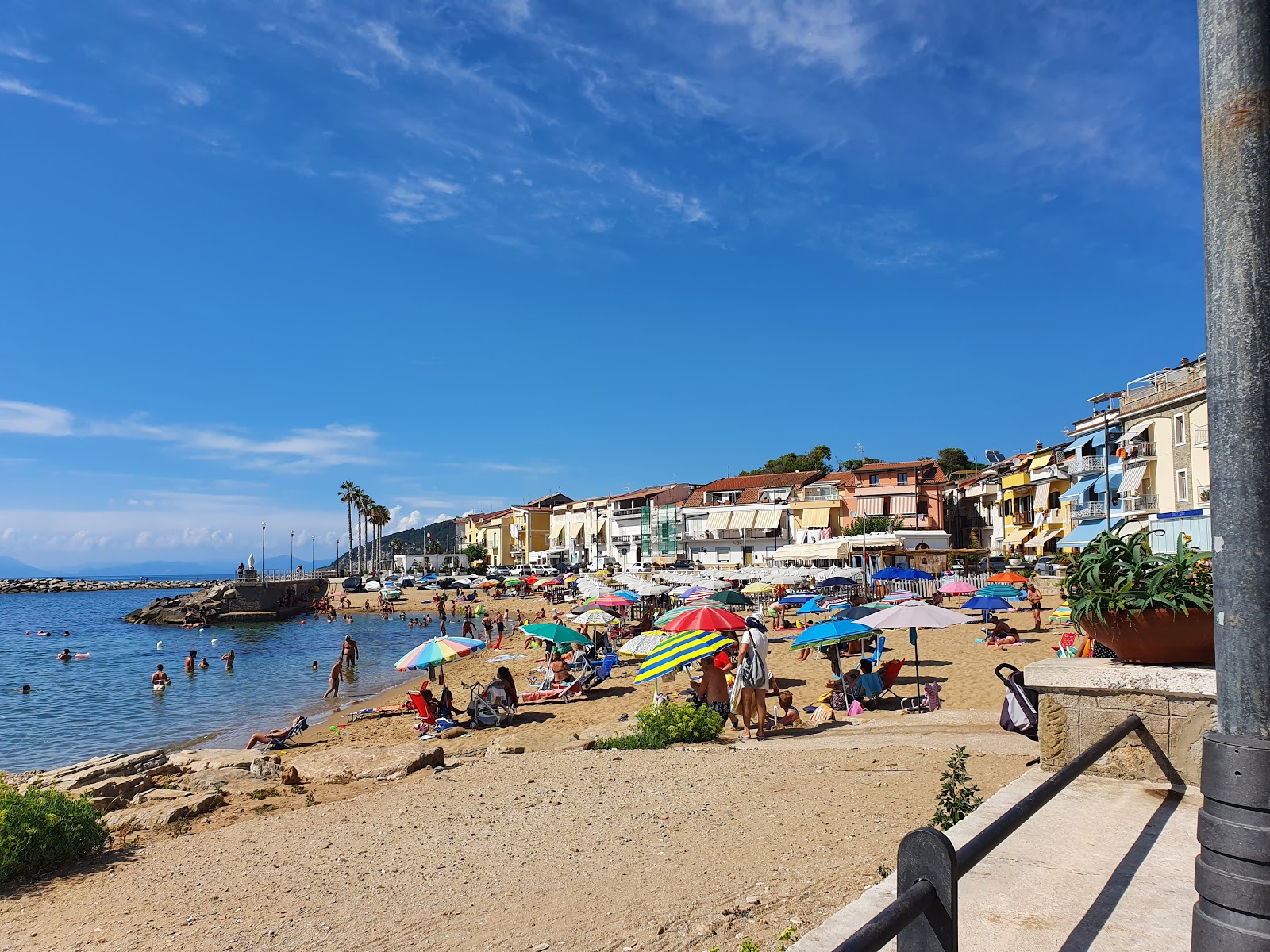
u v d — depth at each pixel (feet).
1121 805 14.34
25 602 412.77
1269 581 7.58
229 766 49.90
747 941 14.92
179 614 241.35
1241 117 7.77
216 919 21.24
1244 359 7.72
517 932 17.89
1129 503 139.95
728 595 82.07
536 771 36.24
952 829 13.41
